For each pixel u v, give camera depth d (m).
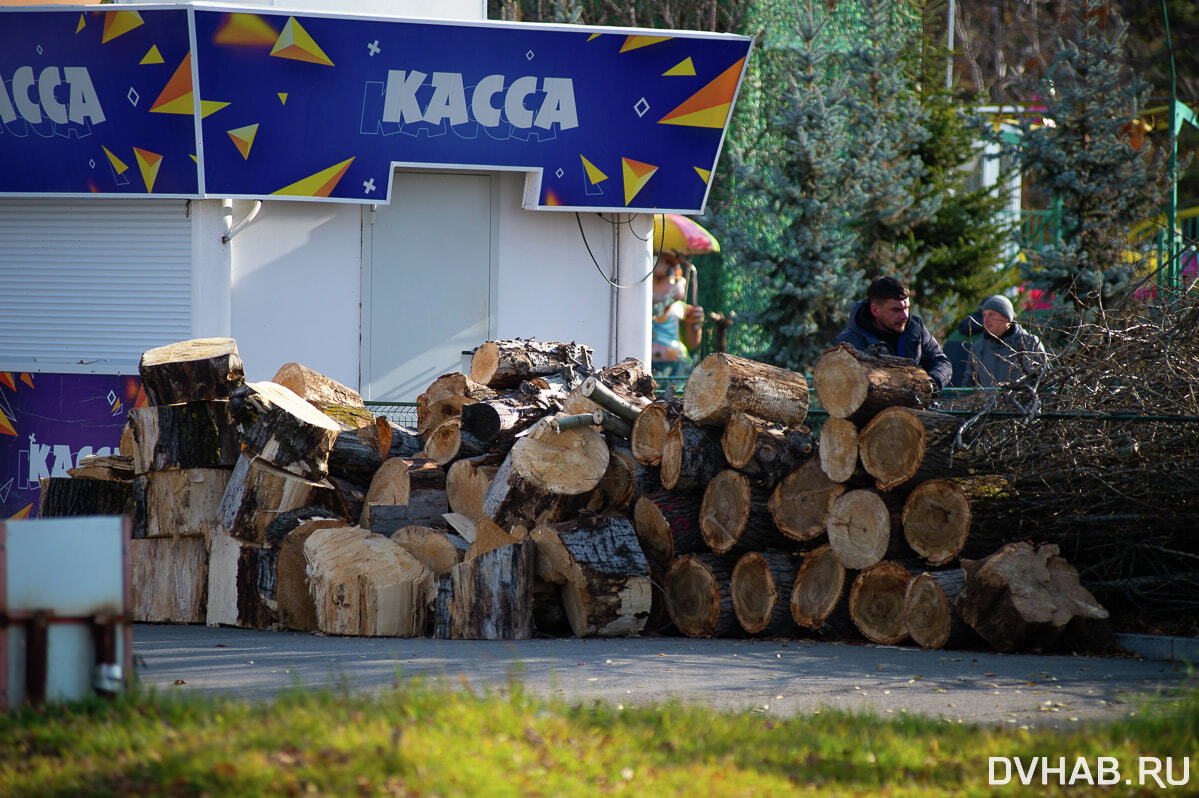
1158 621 21.33
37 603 13.54
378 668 17.78
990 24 86.06
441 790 10.64
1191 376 21.42
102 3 33.38
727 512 21.80
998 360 27.66
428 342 35.84
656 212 36.84
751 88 58.34
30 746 12.33
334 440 23.48
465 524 22.97
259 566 22.50
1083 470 20.84
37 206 34.84
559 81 34.75
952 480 20.23
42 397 34.91
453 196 35.97
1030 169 48.34
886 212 48.34
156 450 23.42
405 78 33.62
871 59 50.38
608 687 16.42
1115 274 44.19
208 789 10.80
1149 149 48.06
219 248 33.75
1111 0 62.03
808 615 21.14
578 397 23.52
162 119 32.69
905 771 12.24
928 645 20.03
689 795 11.13
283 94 32.84
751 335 58.84
